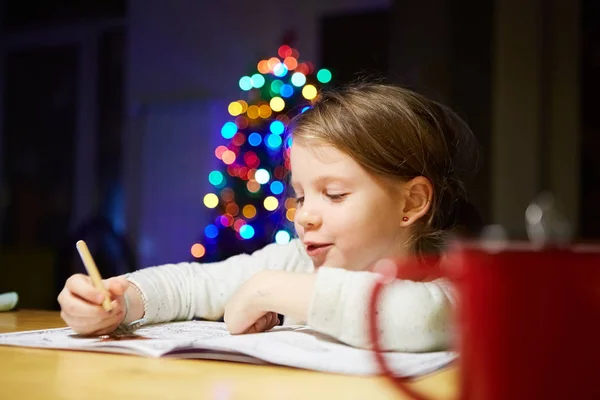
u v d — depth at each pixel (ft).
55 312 3.86
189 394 1.53
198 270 3.29
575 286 1.10
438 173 2.98
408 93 3.05
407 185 2.76
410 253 2.79
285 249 3.54
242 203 11.25
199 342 1.99
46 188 16.80
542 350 1.10
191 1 15.08
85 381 1.68
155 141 15.42
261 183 10.67
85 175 16.40
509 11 10.54
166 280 3.09
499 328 1.12
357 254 2.68
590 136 10.61
